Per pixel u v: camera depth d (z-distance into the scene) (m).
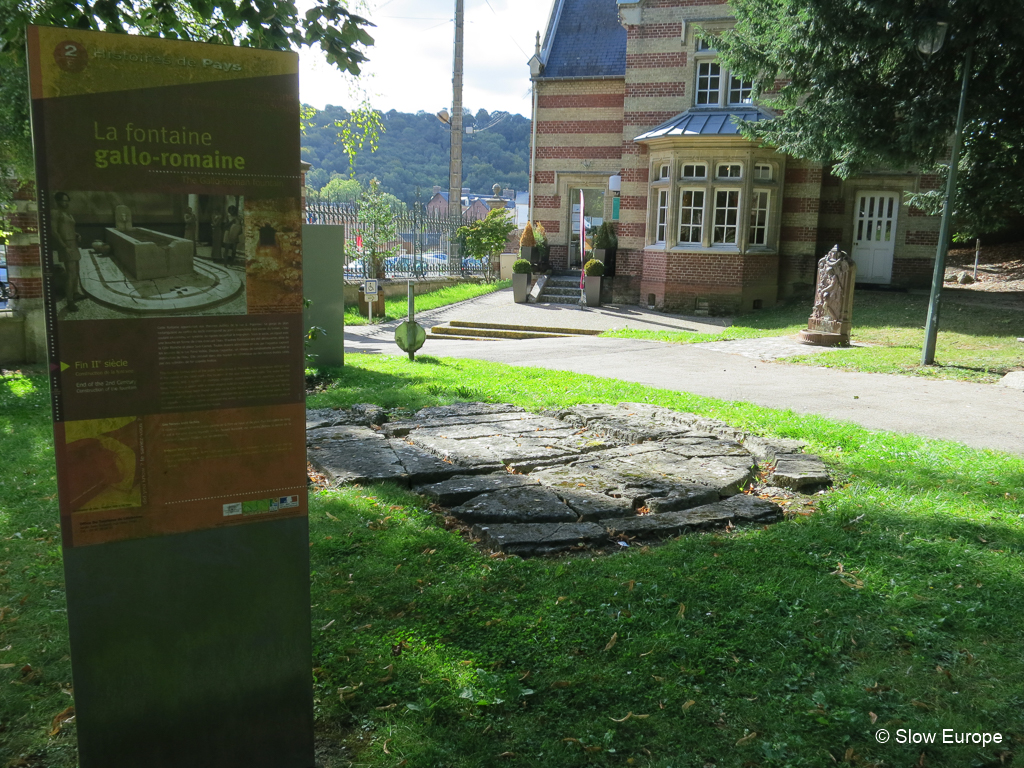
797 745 2.78
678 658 3.32
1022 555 4.42
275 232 2.33
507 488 5.39
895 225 21.16
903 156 14.80
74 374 2.13
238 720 2.50
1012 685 3.15
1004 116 13.86
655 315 20.31
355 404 8.20
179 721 2.41
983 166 14.53
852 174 15.92
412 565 4.19
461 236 28.39
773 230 20.61
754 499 5.33
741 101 21.02
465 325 18.27
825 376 11.19
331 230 10.97
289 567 2.51
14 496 5.28
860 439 7.11
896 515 5.05
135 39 2.10
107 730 2.31
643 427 7.20
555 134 24.03
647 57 21.64
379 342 16.09
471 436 6.92
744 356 13.33
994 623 3.63
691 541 4.56
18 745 2.77
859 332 15.32
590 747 2.74
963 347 13.22
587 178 23.92
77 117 2.06
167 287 2.21
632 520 4.86
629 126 22.05
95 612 2.24
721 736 2.84
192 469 2.32
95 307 2.13
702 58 21.09
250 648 2.48
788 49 15.32
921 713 2.98
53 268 2.08
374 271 22.77
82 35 2.04
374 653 3.31
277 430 2.42
